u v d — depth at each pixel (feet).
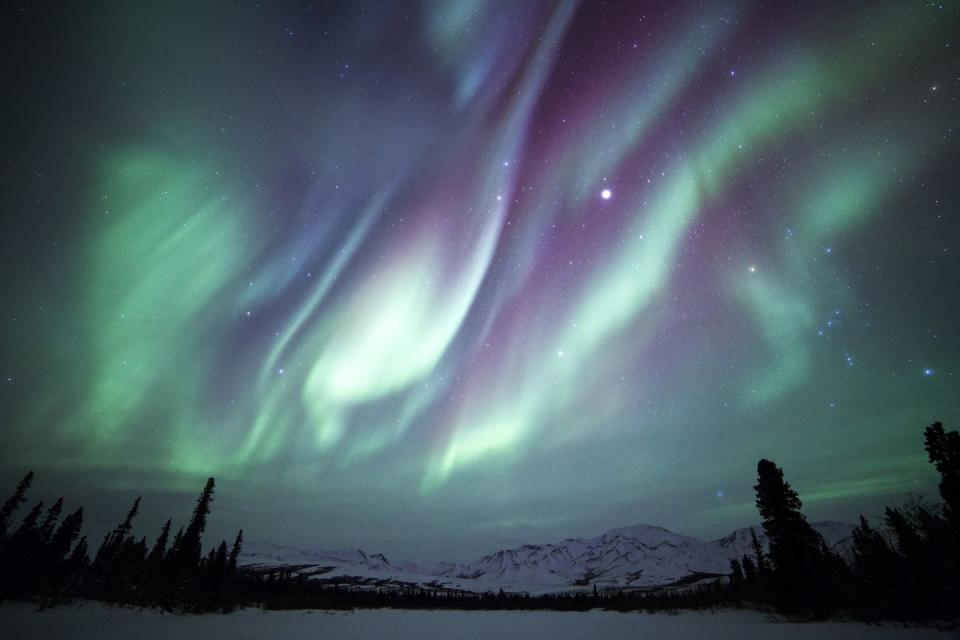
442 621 205.36
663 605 324.19
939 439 107.45
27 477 202.39
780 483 158.40
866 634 94.02
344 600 382.83
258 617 193.88
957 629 94.94
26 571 194.59
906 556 117.91
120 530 214.69
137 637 101.50
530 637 123.54
